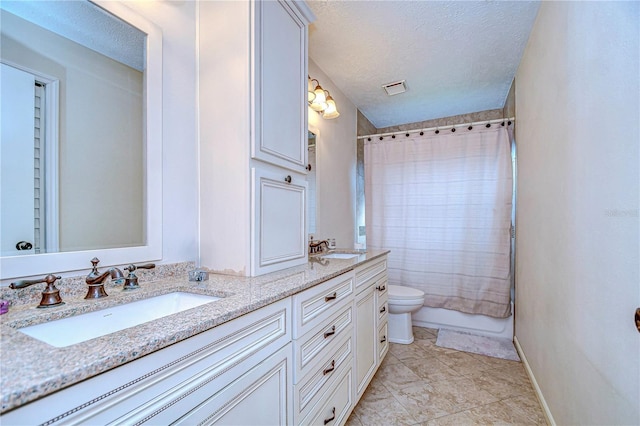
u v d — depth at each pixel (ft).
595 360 3.36
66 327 2.49
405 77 8.25
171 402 1.97
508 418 5.25
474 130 9.32
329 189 8.28
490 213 9.05
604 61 3.16
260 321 2.85
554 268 4.83
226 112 4.21
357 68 7.79
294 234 5.00
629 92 2.69
